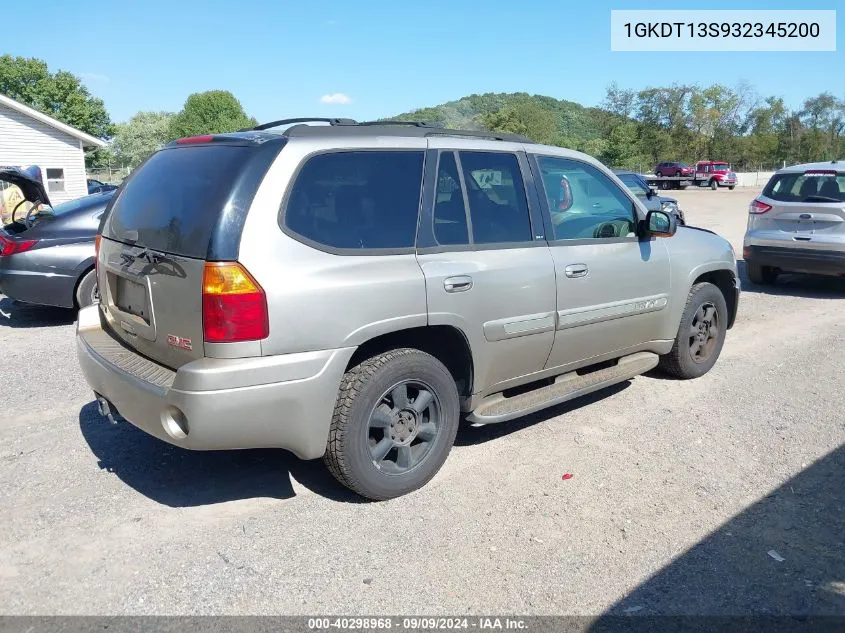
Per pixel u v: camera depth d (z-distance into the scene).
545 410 5.15
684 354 5.64
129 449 4.40
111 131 67.75
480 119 67.25
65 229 7.57
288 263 3.26
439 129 4.11
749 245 10.04
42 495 3.80
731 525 3.54
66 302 7.62
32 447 4.42
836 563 3.21
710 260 5.66
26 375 5.89
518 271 4.12
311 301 3.29
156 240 3.47
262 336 3.18
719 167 50.41
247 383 3.16
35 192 8.46
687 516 3.63
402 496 3.82
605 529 3.50
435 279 3.72
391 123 4.21
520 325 4.16
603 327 4.75
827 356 6.59
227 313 3.12
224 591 2.99
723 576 3.11
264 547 3.32
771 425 4.86
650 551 3.30
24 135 28.28
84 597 2.94
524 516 3.62
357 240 3.52
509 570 3.15
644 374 6.04
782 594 2.98
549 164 4.57
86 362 3.84
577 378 4.81
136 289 3.66
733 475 4.09
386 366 3.59
